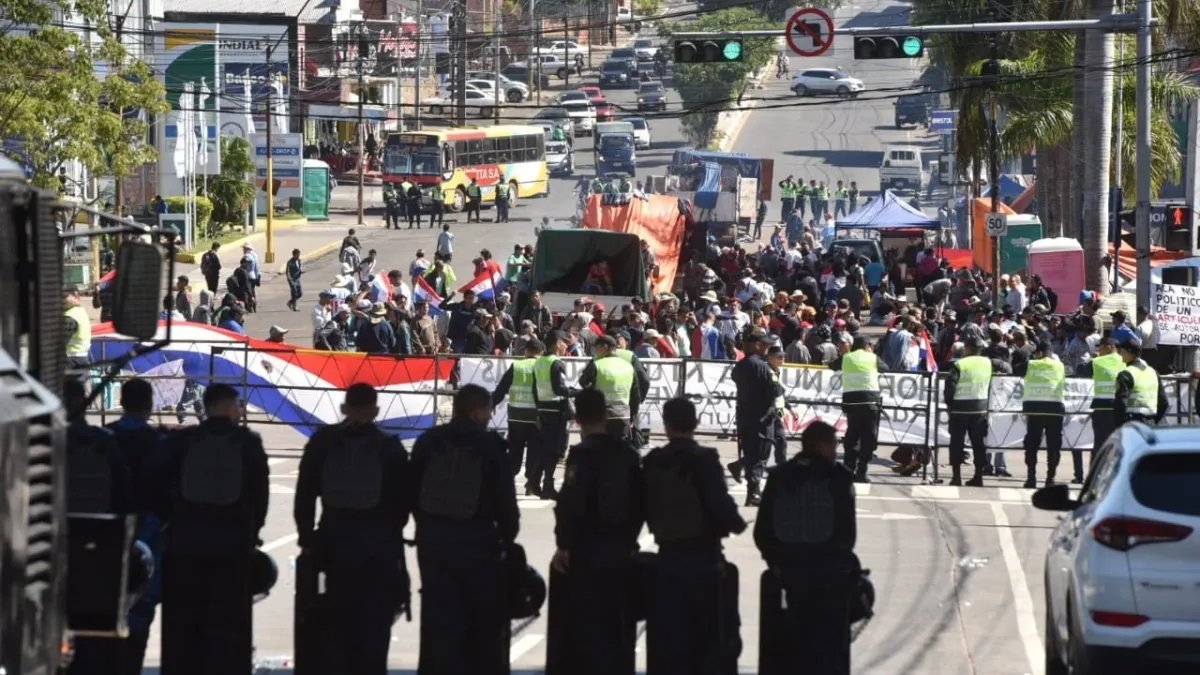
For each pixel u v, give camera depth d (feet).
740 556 106.22
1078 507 68.90
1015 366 159.63
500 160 483.10
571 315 169.68
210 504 61.05
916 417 146.51
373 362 151.12
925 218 342.64
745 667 77.15
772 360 128.98
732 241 385.29
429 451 60.08
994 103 304.50
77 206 50.08
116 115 238.68
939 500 131.34
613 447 60.64
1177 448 60.54
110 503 58.44
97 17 227.20
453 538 59.72
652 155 616.39
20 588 36.29
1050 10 302.25
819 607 60.39
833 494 60.54
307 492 60.64
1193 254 214.48
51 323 45.11
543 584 62.64
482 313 180.45
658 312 203.00
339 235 407.03
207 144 367.86
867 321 288.30
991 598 94.58
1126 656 59.11
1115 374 136.36
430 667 59.93
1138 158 195.00
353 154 541.34
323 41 465.88
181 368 152.35
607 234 250.37
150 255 50.06
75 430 58.49
